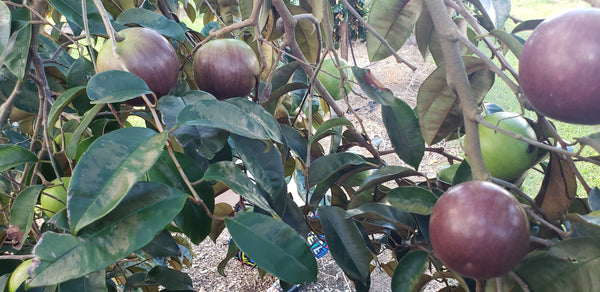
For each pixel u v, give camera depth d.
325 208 0.94
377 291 2.58
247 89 0.94
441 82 0.86
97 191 0.55
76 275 0.54
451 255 0.54
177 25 1.05
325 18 0.90
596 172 2.29
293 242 0.69
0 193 0.99
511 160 0.88
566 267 0.66
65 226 0.62
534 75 0.53
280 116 1.42
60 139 1.05
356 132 1.07
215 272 3.02
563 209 0.90
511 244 0.52
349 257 0.89
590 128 2.39
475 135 0.60
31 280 0.53
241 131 0.68
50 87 1.18
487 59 0.60
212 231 1.16
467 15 0.81
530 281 0.68
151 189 0.64
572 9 0.53
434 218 0.56
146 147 0.60
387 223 1.04
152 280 1.05
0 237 1.01
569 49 0.49
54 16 1.60
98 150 0.58
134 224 0.59
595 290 0.63
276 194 0.79
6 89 1.07
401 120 0.96
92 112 0.73
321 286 2.71
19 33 0.81
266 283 2.90
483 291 0.70
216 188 1.12
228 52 0.90
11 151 0.79
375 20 1.08
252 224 0.69
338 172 1.06
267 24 1.31
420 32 1.06
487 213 0.52
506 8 1.07
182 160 0.79
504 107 2.95
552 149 0.56
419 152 0.97
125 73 0.68
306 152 1.06
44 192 0.87
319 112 1.95
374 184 0.99
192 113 0.66
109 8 1.24
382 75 5.35
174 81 0.80
